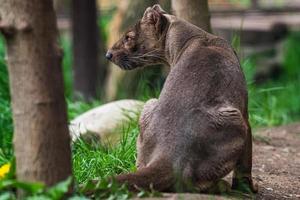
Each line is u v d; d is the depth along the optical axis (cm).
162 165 693
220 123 715
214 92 731
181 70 747
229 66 754
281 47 2266
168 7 1218
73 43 1662
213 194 734
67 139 630
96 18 1664
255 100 1290
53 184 620
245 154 756
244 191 772
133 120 994
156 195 671
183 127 709
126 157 884
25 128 614
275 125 1355
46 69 612
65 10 2375
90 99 1536
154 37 842
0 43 1378
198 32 805
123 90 1476
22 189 620
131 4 1488
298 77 2102
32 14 605
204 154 708
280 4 2698
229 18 2323
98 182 677
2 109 1098
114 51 869
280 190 840
